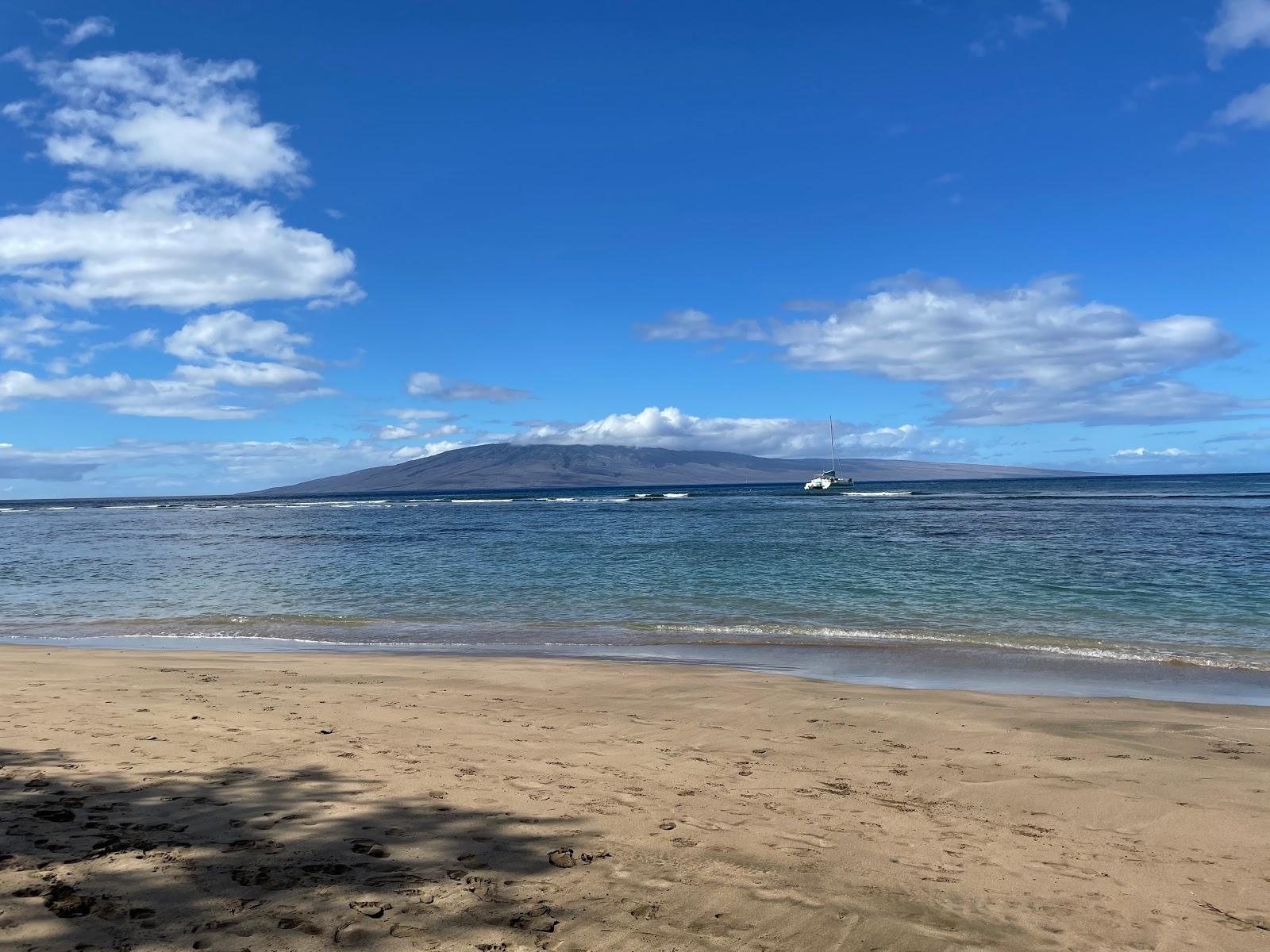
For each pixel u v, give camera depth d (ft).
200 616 62.39
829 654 45.27
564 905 12.44
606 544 127.85
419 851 14.39
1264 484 540.11
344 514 321.93
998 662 42.73
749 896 13.16
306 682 34.24
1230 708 31.12
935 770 22.06
